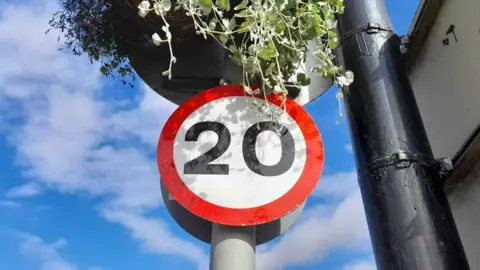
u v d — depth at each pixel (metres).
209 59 1.96
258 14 1.41
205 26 1.53
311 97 1.89
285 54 1.51
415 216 1.50
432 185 1.59
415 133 1.69
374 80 1.83
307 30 1.49
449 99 1.97
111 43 1.93
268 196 1.42
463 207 1.83
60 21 1.95
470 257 1.77
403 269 1.44
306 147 1.50
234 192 1.43
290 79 1.60
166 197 1.59
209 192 1.43
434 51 2.09
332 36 1.56
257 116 1.54
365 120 1.76
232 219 1.38
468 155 1.70
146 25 1.80
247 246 1.38
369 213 1.62
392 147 1.64
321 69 1.55
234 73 1.86
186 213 1.56
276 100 1.56
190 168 1.46
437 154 2.03
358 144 1.75
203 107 1.56
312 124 1.54
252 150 1.49
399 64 1.91
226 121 1.54
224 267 1.33
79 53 1.95
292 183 1.45
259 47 1.40
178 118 1.54
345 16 2.05
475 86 1.79
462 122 1.86
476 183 1.73
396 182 1.57
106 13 1.92
